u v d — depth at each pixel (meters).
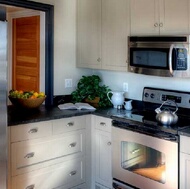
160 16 3.04
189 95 3.12
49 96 3.79
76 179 3.43
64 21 3.86
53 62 3.79
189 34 2.80
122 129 3.10
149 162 2.88
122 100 3.66
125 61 3.41
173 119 2.82
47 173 3.17
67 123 3.28
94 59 3.78
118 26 3.46
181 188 2.64
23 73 4.18
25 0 3.43
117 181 3.22
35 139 3.04
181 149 2.62
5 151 2.46
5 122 2.44
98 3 3.66
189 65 2.77
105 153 3.35
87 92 3.88
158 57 2.97
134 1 3.27
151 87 3.52
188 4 2.81
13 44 4.32
